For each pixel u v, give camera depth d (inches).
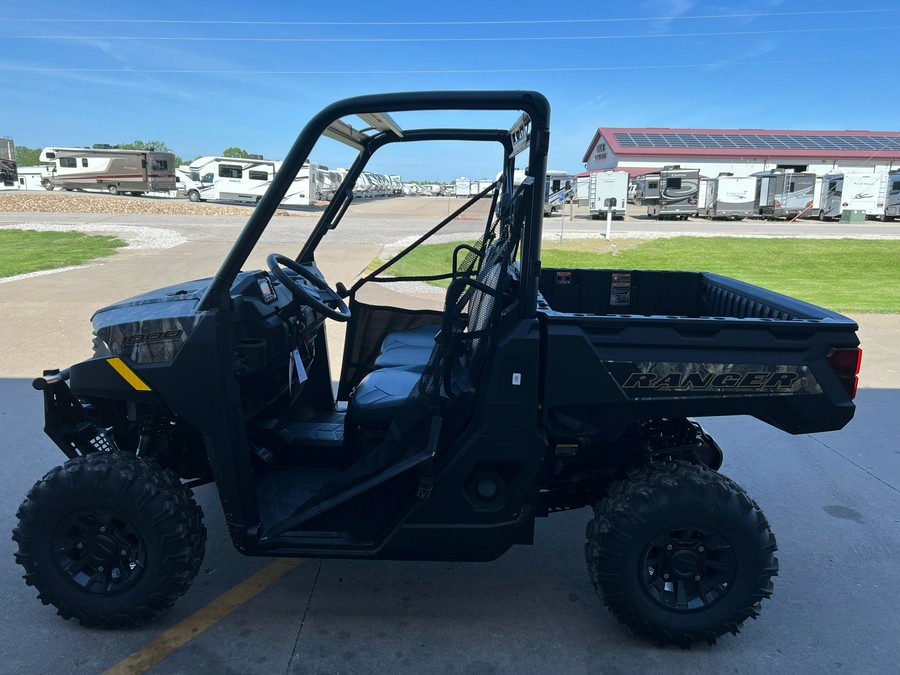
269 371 112.0
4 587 114.0
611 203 855.1
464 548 99.3
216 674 93.4
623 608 98.0
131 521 96.6
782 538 134.7
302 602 110.7
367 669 95.0
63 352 261.0
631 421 97.3
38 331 293.4
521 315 93.3
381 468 98.9
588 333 93.8
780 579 120.2
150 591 98.7
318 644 100.1
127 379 95.8
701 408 96.7
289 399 127.1
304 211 418.0
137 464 98.4
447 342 92.3
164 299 106.3
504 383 93.3
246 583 116.0
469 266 122.2
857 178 1262.3
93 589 100.6
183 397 94.7
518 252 103.1
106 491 95.3
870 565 125.1
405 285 149.4
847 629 106.0
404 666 95.7
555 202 1284.4
